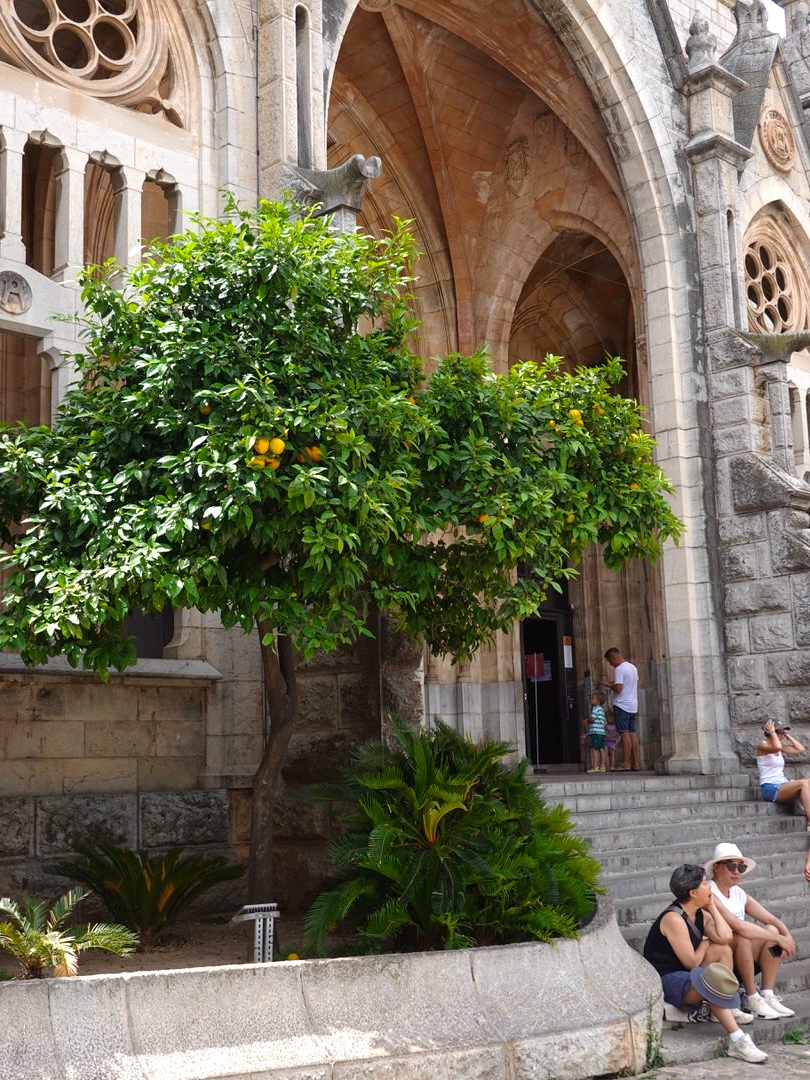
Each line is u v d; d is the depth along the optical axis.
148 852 11.09
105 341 8.44
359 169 11.83
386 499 7.49
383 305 8.95
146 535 7.36
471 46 19.55
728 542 17.27
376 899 8.66
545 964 7.64
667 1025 8.45
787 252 20.70
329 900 8.32
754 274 20.08
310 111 12.77
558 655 22.92
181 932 10.41
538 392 9.09
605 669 22.53
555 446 9.08
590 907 8.65
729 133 18.56
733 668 17.05
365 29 19.09
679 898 8.71
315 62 12.91
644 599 22.38
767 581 16.84
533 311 23.31
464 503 8.40
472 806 8.80
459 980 7.21
